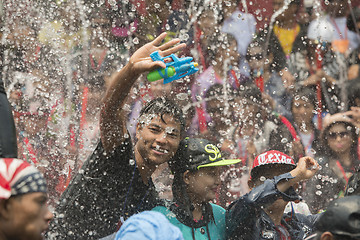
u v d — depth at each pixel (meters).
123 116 2.87
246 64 6.05
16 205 1.90
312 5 6.67
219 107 5.27
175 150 2.96
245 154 5.00
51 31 4.98
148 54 2.76
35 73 4.75
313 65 6.38
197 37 5.96
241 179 4.61
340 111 6.02
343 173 4.59
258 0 6.40
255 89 5.59
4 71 4.68
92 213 2.96
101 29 5.35
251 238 3.04
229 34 6.08
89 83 4.91
